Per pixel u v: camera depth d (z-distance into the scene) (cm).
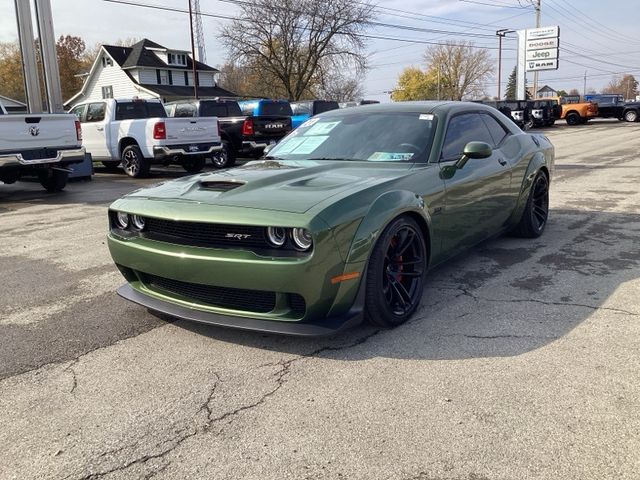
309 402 276
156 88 4828
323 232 299
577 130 3081
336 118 498
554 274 468
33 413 275
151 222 353
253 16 3966
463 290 433
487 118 526
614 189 925
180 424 262
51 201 996
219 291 331
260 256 305
